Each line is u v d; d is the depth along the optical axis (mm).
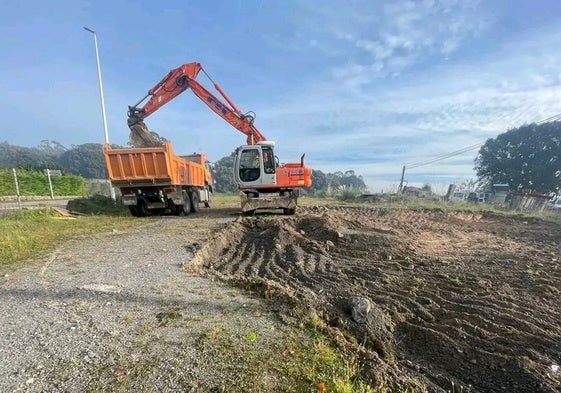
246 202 11781
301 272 5777
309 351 2734
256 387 2234
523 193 21688
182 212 13039
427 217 14516
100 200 15195
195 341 2857
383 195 24797
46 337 2955
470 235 10094
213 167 19797
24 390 2225
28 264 5426
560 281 5250
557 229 11469
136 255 6008
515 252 7465
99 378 2350
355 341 3348
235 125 14773
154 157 11258
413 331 3859
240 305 3666
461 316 4152
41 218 10609
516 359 3270
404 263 6352
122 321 3264
